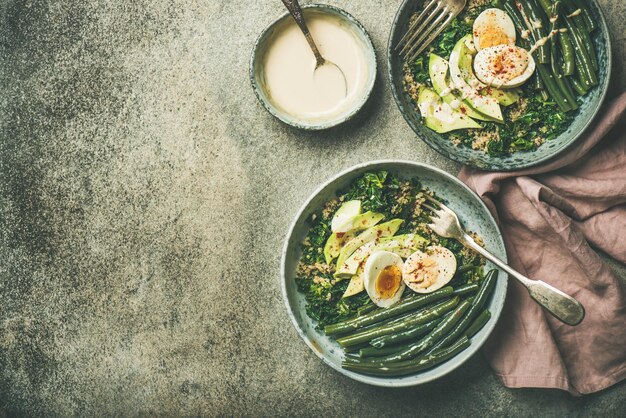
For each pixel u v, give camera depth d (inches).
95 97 33.0
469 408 31.8
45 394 33.6
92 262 33.3
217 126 32.5
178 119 32.6
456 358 29.2
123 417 33.4
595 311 30.4
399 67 30.0
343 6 31.8
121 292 33.2
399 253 30.1
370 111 31.8
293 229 29.7
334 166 32.1
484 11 29.5
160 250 33.0
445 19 29.8
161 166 32.8
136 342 33.2
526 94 29.9
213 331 32.8
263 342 32.6
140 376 33.2
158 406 33.2
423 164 29.2
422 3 29.9
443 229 29.6
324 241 30.4
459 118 30.1
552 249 30.6
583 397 31.4
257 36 32.3
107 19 32.9
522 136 29.8
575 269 30.5
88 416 33.5
